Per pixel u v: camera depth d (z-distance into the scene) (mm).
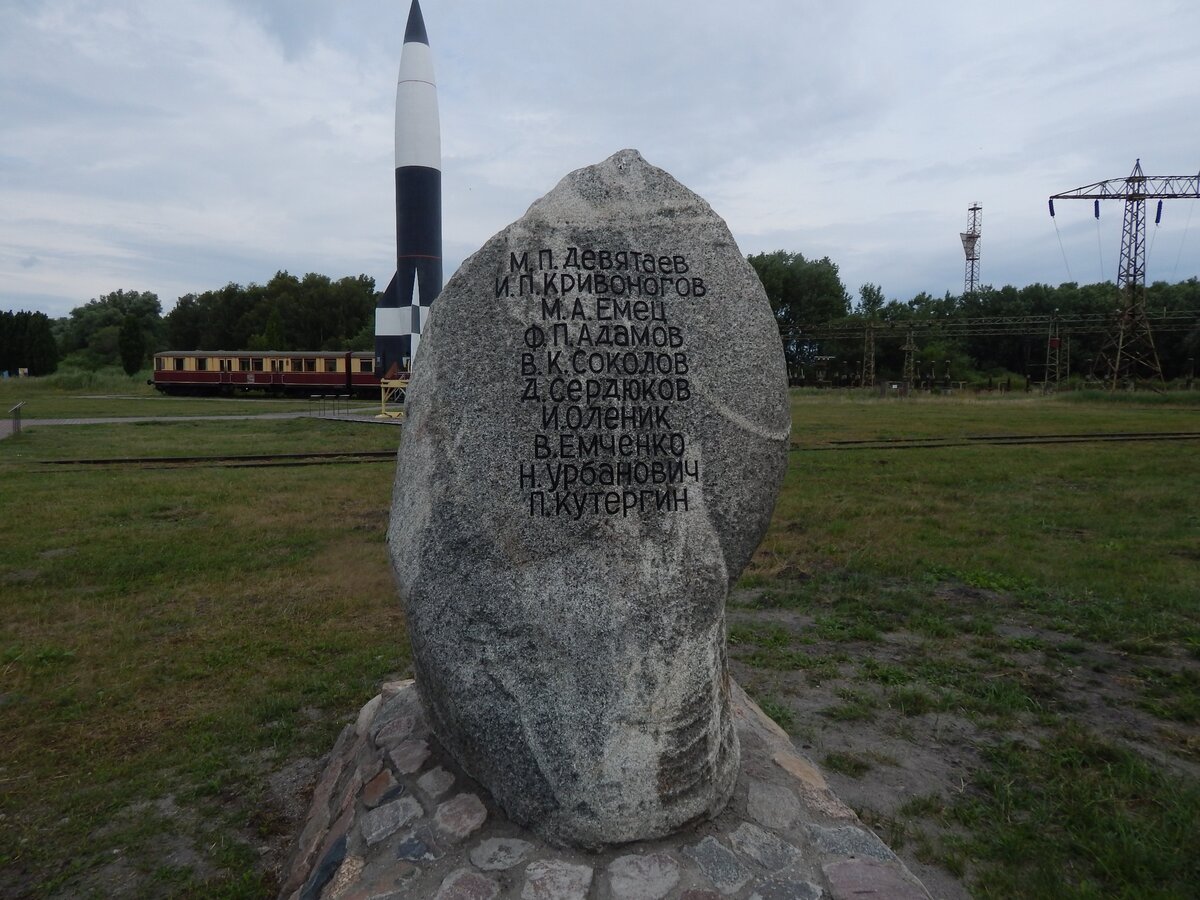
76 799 3645
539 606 3014
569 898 2617
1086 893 2936
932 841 3264
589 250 3283
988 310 57562
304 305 67438
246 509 9883
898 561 7211
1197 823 3314
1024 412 27578
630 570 3076
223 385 39344
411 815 3010
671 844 2873
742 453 3316
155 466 13781
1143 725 4223
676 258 3355
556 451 3121
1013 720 4270
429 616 3080
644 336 3248
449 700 3064
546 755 2900
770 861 2797
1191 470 12586
